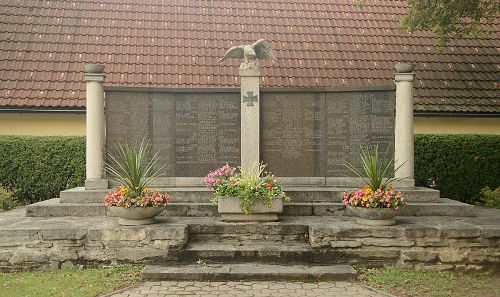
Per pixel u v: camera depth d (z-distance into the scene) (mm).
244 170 9203
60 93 13438
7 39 14570
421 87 14430
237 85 14008
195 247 7902
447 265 7844
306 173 10281
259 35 15898
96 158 9625
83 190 9648
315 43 15727
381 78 14516
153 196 8117
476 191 12977
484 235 7859
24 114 13414
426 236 7887
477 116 14031
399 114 9688
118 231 7801
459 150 12984
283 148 10250
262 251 7781
